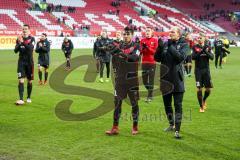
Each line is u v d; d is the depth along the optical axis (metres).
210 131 8.55
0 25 45.28
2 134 8.04
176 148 7.21
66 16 53.25
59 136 7.95
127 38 8.13
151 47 11.95
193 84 17.22
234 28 69.75
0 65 24.45
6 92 13.78
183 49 7.85
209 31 65.56
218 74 21.42
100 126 8.90
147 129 8.67
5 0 50.97
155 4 69.12
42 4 52.22
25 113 10.23
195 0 76.75
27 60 11.32
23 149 7.00
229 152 7.00
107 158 6.57
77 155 6.70
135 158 6.59
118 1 64.38
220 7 77.50
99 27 53.81
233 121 9.60
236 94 14.09
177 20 66.12
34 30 43.03
